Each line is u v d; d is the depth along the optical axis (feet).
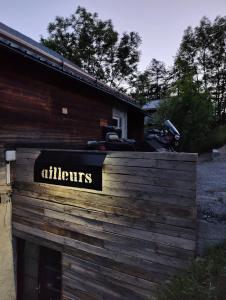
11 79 16.31
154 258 10.49
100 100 27.45
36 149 14.92
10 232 16.08
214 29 81.20
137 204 11.00
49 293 15.72
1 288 15.40
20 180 15.83
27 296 16.79
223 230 10.41
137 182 10.99
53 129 20.25
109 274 11.87
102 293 12.10
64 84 21.53
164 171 10.22
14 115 16.55
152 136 24.13
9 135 16.12
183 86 51.26
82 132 24.08
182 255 9.74
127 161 11.28
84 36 82.89
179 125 49.62
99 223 12.26
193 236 9.49
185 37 85.92
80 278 12.98
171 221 10.03
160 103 55.42
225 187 19.02
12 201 16.25
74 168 12.36
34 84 18.28
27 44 20.93
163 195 10.25
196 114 48.91
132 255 11.14
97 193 12.31
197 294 7.43
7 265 15.84
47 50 30.35
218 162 35.63
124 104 31.89
